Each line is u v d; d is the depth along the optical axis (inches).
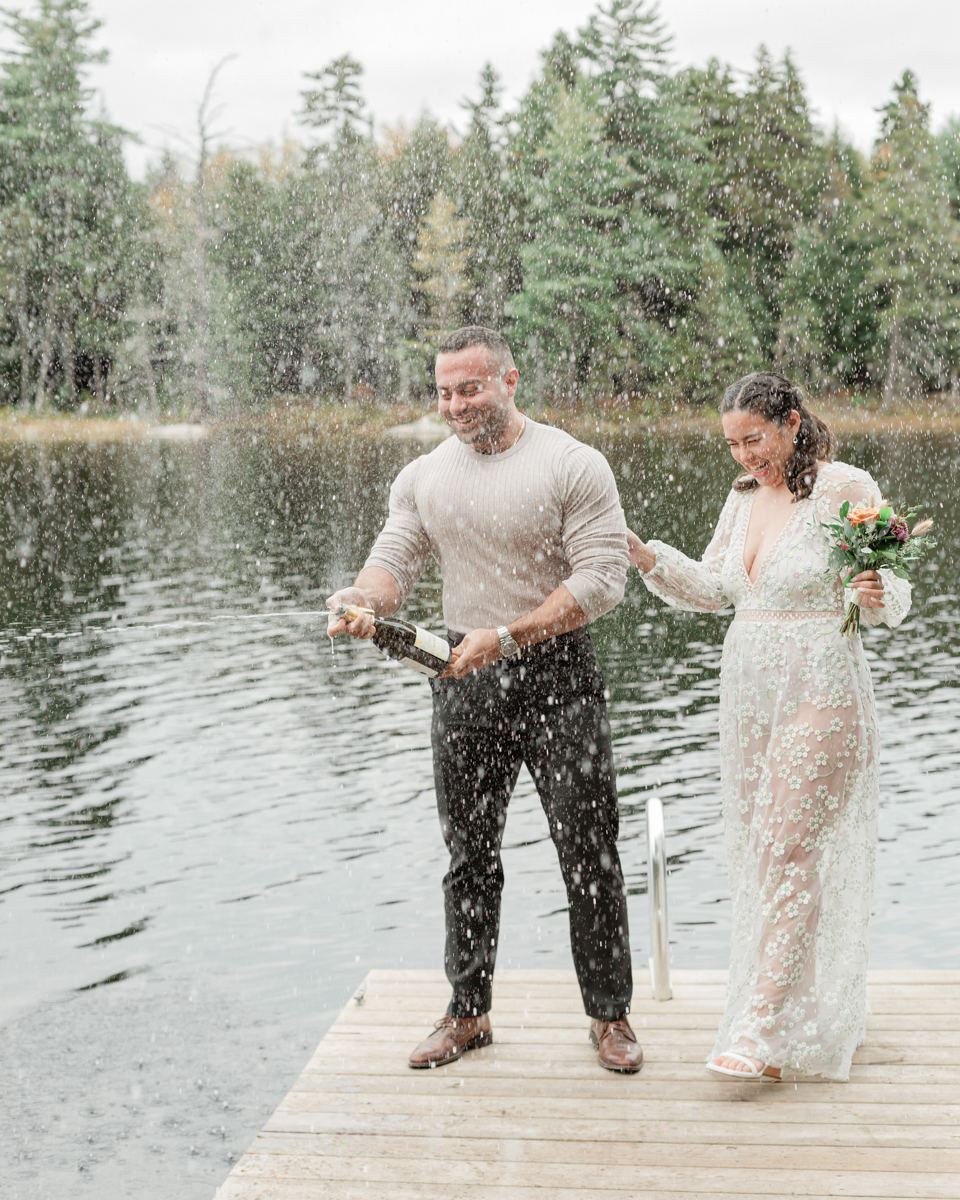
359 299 2258.9
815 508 114.0
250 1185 95.4
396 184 2273.6
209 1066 166.2
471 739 113.0
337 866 241.6
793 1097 106.7
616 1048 112.7
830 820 111.0
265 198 2252.7
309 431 2114.9
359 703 370.6
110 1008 184.1
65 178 2171.5
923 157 2354.8
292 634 484.1
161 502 1049.5
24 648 466.6
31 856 250.5
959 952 200.1
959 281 2295.8
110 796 288.2
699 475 1232.2
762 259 2333.9
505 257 2186.3
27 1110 153.7
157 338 2197.3
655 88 2192.4
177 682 404.2
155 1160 143.3
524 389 2060.8
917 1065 111.7
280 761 313.0
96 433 2089.1
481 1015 116.7
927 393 2310.5
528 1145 100.1
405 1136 102.0
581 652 112.5
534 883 233.3
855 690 112.5
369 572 118.2
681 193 2134.6
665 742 325.7
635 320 2074.3
